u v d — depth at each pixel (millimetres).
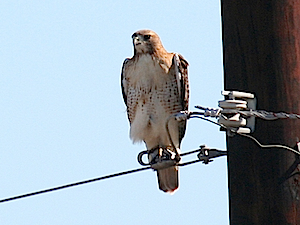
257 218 6887
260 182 6941
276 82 7000
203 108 7223
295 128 6918
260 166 6969
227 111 7000
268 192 6895
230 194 7184
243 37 7184
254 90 7070
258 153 6996
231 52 7258
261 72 7062
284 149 6914
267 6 7098
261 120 7008
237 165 7113
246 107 7043
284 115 6883
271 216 6836
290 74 6984
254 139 6906
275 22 7055
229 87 7246
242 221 6957
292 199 6816
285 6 7055
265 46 7070
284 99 6977
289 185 6852
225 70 7352
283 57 7008
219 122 7059
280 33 7039
